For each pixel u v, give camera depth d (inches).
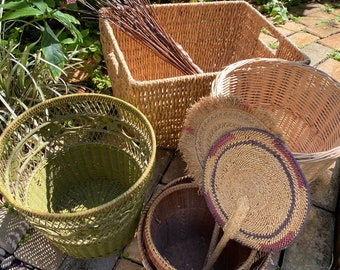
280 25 105.0
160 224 52.4
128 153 57.1
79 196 60.5
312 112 64.2
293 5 114.7
